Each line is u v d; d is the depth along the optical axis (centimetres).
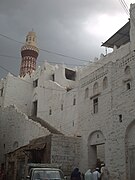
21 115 3684
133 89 2194
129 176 2058
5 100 5009
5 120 4125
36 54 7131
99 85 2702
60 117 3803
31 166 1759
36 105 5088
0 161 3900
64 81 4544
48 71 4953
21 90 5247
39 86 4972
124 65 2378
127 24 3666
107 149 2356
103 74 2670
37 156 2706
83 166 2617
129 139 2148
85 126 2778
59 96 4012
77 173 1997
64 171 2522
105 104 2523
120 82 2380
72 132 3344
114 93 2430
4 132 4053
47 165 1791
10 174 2958
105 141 2408
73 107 3469
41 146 2605
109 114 2430
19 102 5147
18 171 2777
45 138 2633
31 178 1521
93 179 1905
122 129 2223
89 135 2670
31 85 5384
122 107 2281
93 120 2664
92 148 2662
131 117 2144
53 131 3603
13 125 3841
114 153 2256
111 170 2242
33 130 3309
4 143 3962
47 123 4097
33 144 2781
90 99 2806
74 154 2652
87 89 2941
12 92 5138
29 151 2705
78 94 3084
